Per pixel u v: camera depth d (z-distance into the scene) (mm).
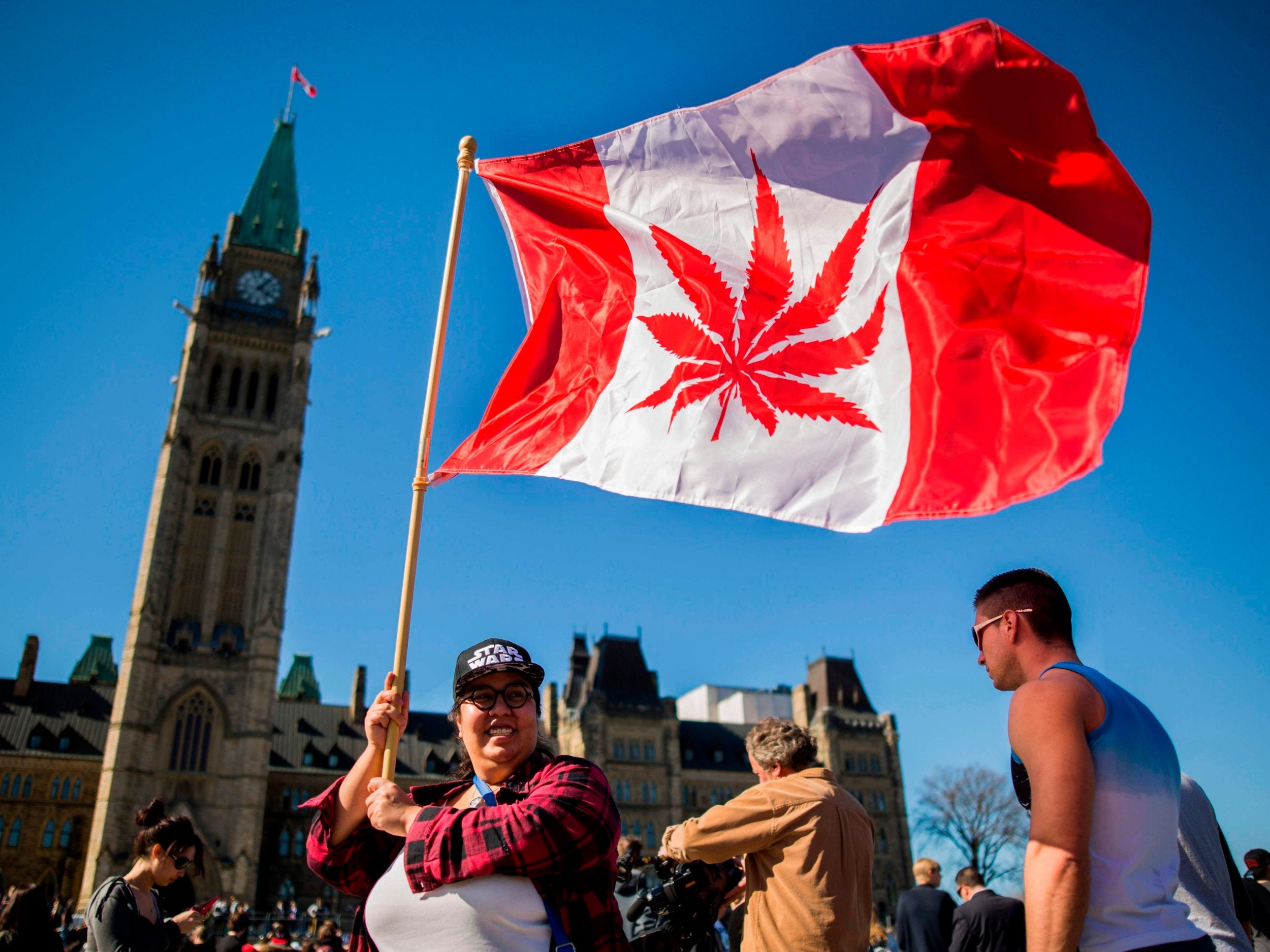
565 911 4578
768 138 8570
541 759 5223
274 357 113625
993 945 10727
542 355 8992
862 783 118750
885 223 7902
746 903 6602
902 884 115000
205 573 101875
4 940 8641
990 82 7570
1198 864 6168
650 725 113312
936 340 7551
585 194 9172
